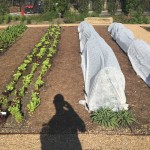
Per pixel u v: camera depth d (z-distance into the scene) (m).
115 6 30.44
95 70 9.06
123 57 13.48
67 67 11.82
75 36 18.30
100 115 7.52
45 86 9.88
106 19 24.92
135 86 9.95
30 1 34.09
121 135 6.94
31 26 23.09
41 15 27.16
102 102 8.05
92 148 6.41
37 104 8.23
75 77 10.69
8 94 9.20
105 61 8.82
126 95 9.20
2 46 15.07
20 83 10.26
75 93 9.31
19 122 7.54
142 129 7.22
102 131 7.11
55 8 28.41
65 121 7.59
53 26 21.33
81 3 30.14
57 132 7.08
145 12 30.62
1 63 12.58
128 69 11.77
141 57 11.54
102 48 10.29
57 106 8.43
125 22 25.56
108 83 7.92
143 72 10.83
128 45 13.44
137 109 8.29
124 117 7.48
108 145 6.53
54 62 12.51
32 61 12.67
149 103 8.65
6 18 26.05
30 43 16.38
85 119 7.69
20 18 26.23
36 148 6.42
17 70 11.59
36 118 7.76
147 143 6.61
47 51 14.29
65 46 15.46
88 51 11.19
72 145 6.52
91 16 27.66
